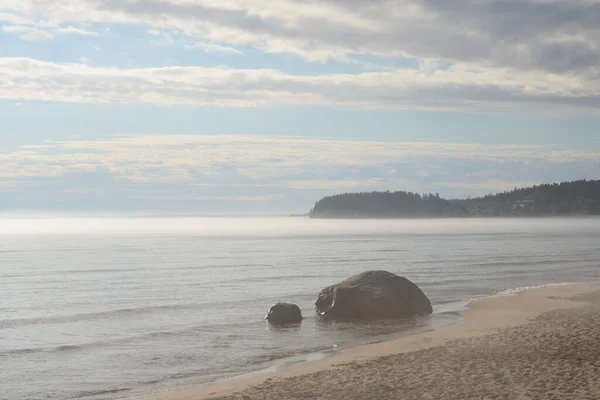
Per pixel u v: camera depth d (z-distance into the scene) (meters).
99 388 15.70
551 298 31.09
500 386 12.87
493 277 45.69
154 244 125.88
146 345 21.31
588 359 15.27
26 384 16.22
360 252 86.00
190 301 33.97
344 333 22.66
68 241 146.25
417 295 26.98
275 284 43.06
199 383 15.78
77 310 31.12
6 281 47.72
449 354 17.12
